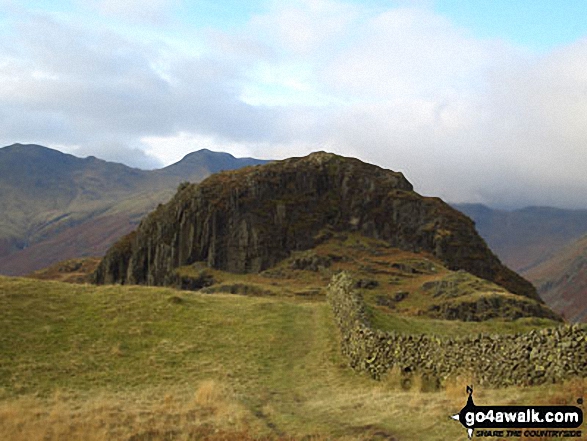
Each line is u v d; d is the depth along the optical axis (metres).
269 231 166.12
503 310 98.69
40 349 28.72
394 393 22.06
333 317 38.66
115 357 28.66
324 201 183.88
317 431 17.20
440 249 165.25
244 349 31.17
